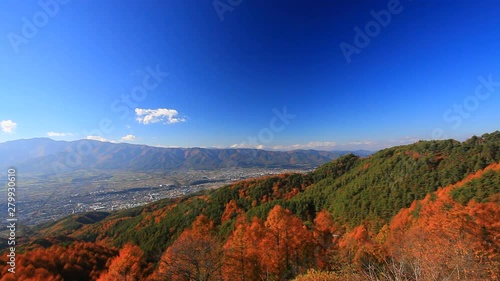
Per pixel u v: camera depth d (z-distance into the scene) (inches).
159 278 891.4
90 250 1499.8
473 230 845.8
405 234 1070.4
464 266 283.7
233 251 1028.5
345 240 1441.9
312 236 1357.0
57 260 1274.6
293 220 1391.5
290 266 1147.9
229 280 960.3
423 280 243.0
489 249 716.7
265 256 1101.7
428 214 1333.7
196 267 834.2
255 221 1571.1
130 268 1277.1
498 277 347.6
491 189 1269.7
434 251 440.5
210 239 939.3
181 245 871.1
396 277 252.5
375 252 986.7
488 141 2240.4
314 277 591.8
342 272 488.1
